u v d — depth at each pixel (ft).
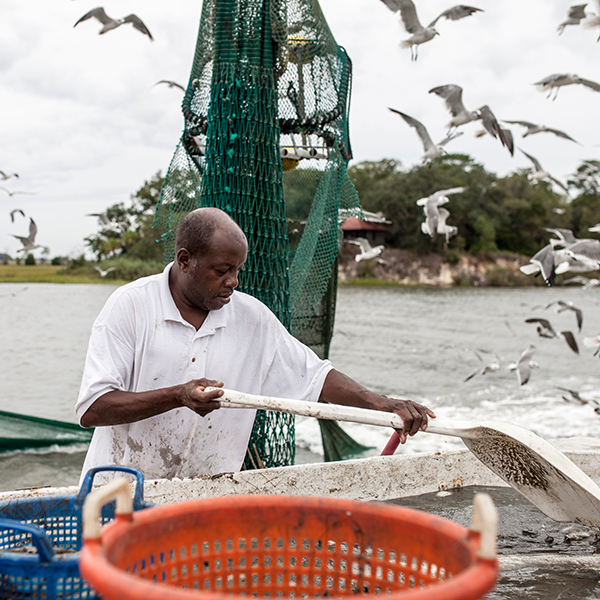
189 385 7.43
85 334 65.98
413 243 234.17
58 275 217.56
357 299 145.28
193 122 12.19
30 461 17.81
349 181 13.84
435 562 4.26
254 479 9.23
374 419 7.75
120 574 3.35
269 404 7.35
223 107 11.22
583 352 59.77
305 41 11.96
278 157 11.50
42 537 4.99
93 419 7.79
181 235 8.09
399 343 63.10
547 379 42.27
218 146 11.24
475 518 3.94
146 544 4.28
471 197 245.45
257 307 8.91
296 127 12.24
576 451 11.41
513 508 10.25
